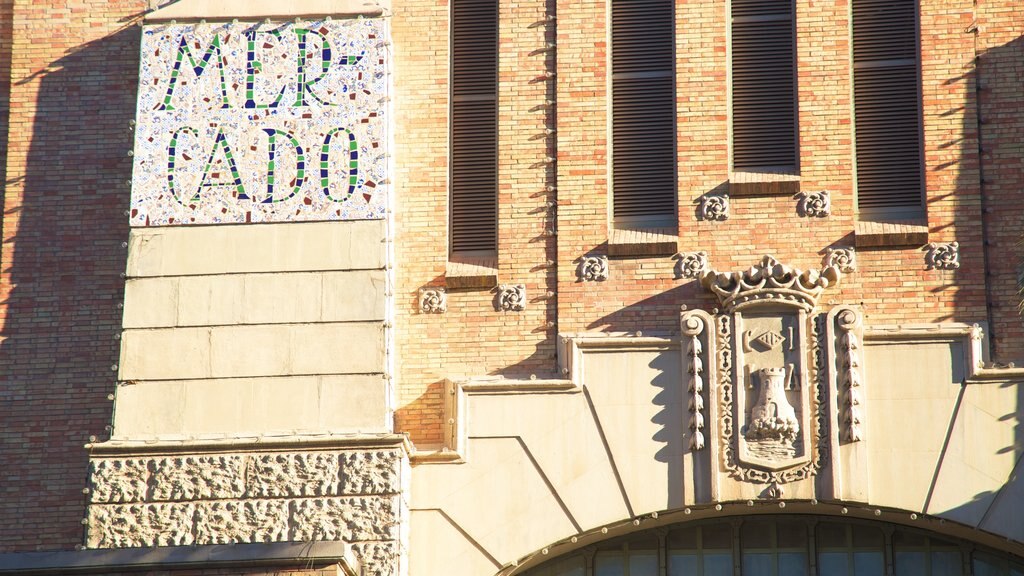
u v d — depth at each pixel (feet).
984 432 224.74
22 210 246.88
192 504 222.89
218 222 235.20
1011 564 228.84
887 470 224.33
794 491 224.12
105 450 224.74
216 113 240.32
